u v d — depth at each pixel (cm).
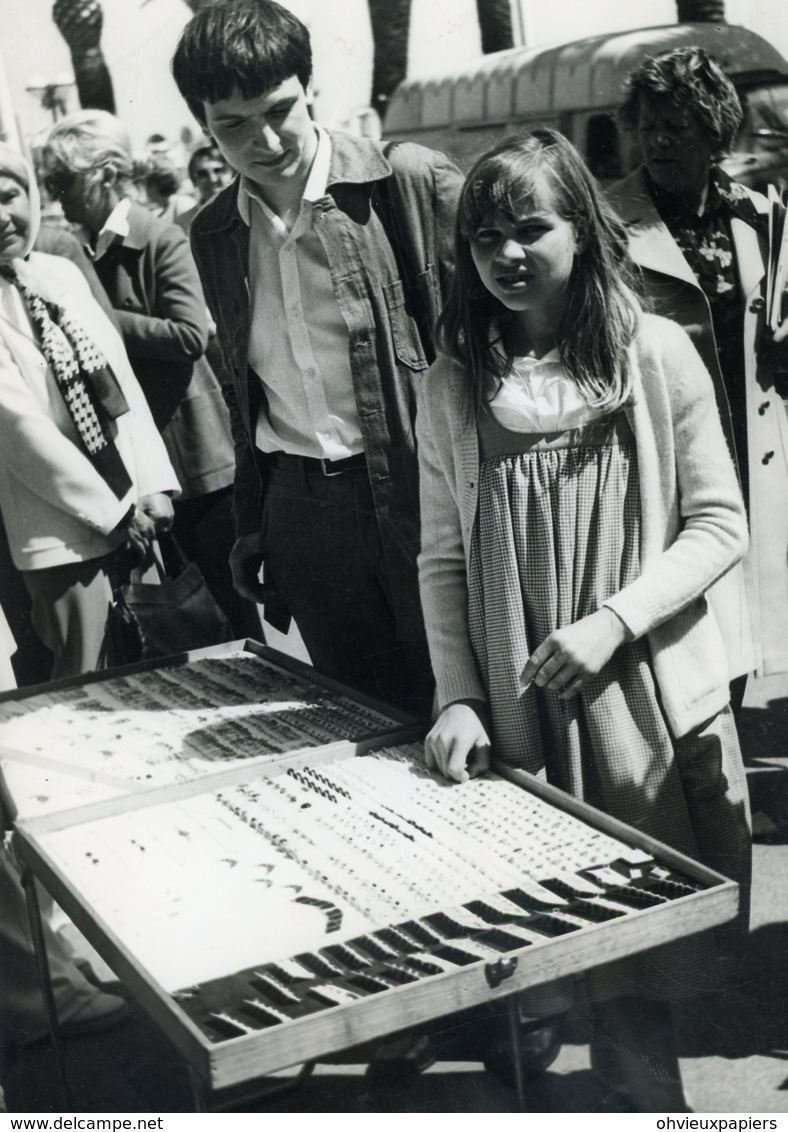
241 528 224
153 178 212
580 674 156
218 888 141
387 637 220
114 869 147
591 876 139
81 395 225
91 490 230
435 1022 185
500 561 164
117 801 163
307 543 216
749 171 202
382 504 207
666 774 164
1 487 230
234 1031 114
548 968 124
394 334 200
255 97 186
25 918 206
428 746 170
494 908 133
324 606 220
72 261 218
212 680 217
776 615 217
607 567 160
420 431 173
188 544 238
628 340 157
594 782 168
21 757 184
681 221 201
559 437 159
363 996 118
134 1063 199
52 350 222
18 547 233
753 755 218
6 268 217
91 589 237
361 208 196
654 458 158
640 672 162
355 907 135
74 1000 207
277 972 123
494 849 147
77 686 219
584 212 154
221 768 175
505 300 156
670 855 140
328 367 203
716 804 171
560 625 162
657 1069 172
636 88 196
